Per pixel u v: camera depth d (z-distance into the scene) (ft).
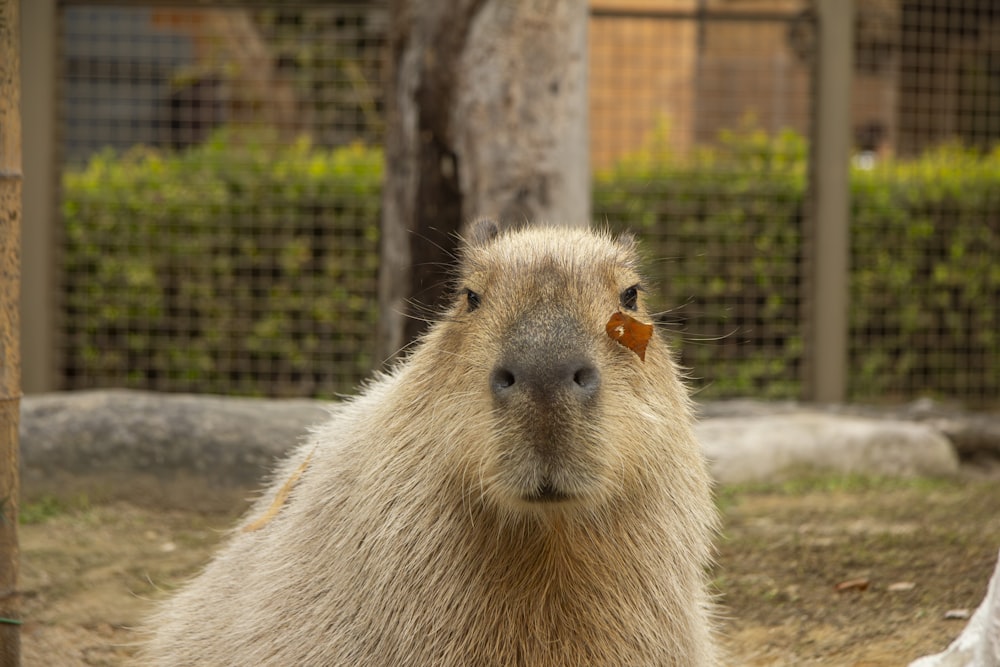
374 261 65.87
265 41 85.61
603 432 18.06
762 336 68.08
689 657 21.39
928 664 22.49
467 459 19.15
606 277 20.48
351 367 66.39
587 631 20.34
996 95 79.30
